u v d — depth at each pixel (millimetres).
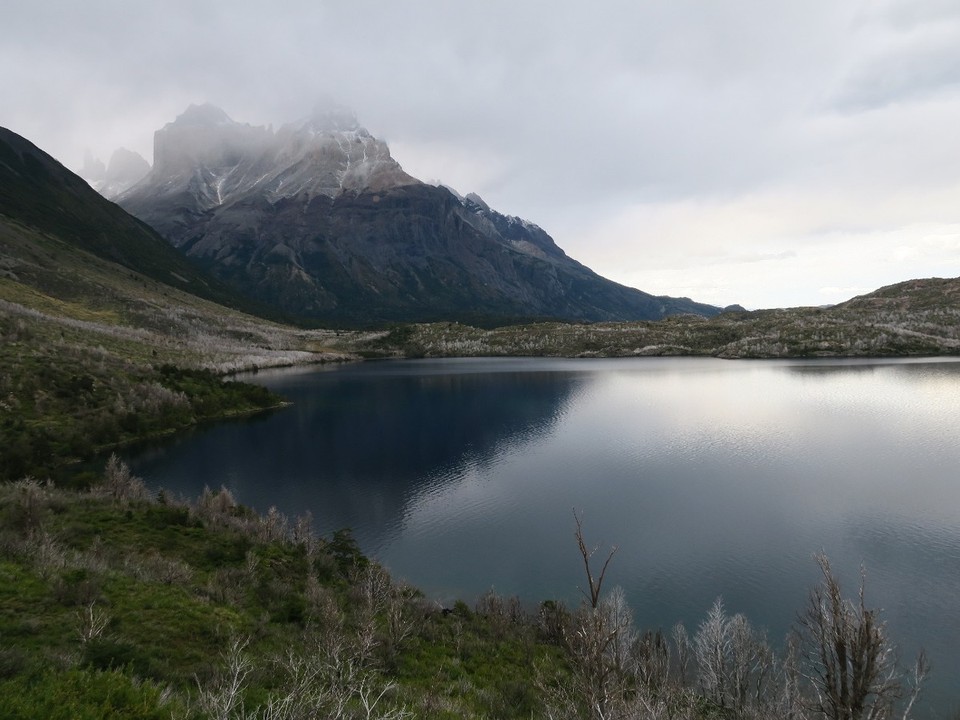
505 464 68875
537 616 28891
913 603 32531
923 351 197125
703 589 35062
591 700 12031
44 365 81000
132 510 31891
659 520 48094
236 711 10391
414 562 39875
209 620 17625
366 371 198750
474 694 16500
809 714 14656
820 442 74750
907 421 86938
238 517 38375
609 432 86688
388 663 17438
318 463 69375
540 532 45906
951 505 49594
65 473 56875
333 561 30000
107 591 17906
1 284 168750
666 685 16562
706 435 81688
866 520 46531
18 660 10125
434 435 87250
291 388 149625
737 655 19281
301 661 13617
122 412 78250
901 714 21984
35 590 16281
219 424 94875
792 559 39344
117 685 9469
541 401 120375
